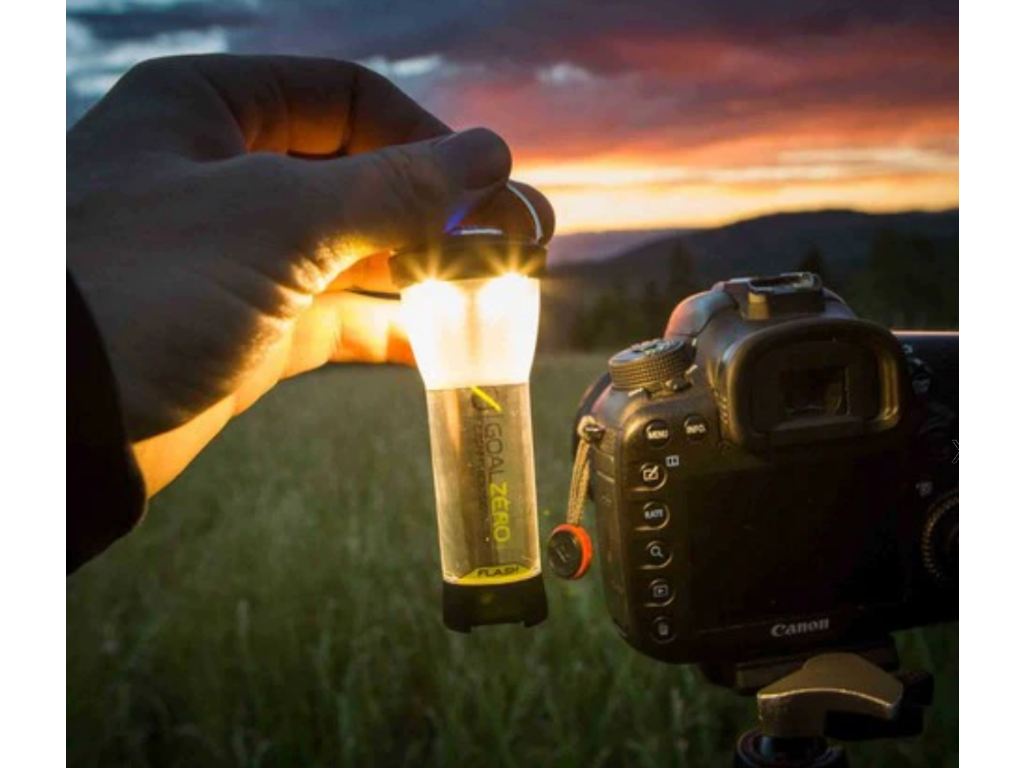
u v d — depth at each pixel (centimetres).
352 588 112
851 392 28
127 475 22
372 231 27
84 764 84
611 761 82
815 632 29
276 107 31
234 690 96
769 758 30
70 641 100
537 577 26
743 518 28
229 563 129
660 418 28
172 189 26
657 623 29
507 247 25
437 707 93
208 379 27
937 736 77
